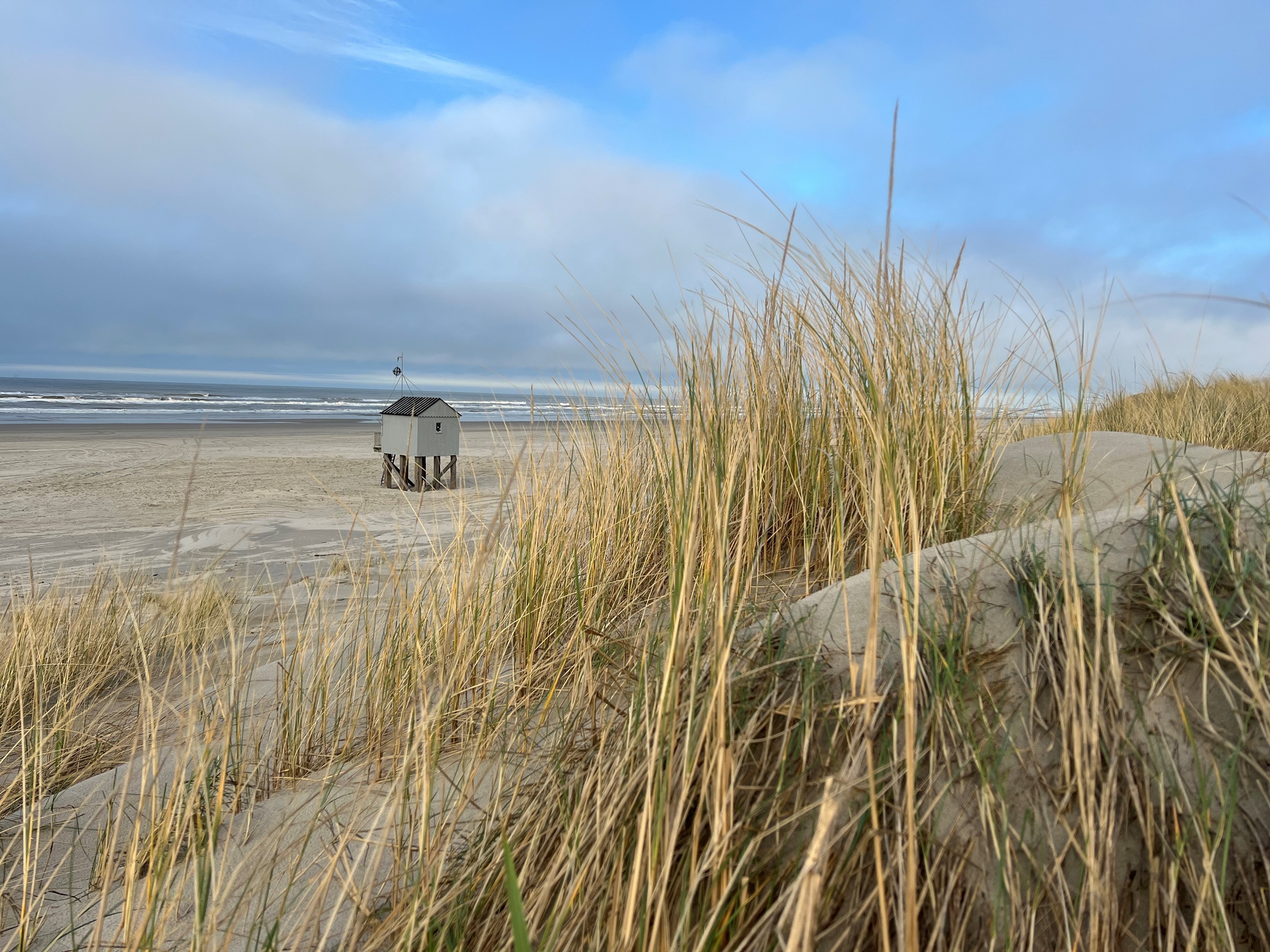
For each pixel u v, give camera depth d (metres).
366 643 2.53
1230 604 1.23
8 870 1.91
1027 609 1.34
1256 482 1.74
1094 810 1.09
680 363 2.43
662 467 2.73
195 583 4.45
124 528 8.62
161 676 3.45
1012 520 2.12
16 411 36.12
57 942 1.59
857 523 2.36
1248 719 1.14
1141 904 1.05
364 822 1.71
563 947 1.09
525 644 2.44
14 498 10.90
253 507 9.91
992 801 1.10
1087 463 2.84
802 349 2.75
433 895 1.19
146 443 21.03
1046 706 1.23
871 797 0.94
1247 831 1.06
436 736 1.59
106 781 2.35
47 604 4.12
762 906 1.06
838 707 1.25
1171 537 1.41
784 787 1.18
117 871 1.83
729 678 1.26
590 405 3.20
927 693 1.24
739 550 1.40
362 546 7.17
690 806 1.19
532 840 1.26
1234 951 0.99
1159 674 1.22
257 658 3.31
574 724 1.62
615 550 2.73
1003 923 1.02
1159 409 5.27
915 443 2.33
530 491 3.00
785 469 2.53
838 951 1.03
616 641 1.78
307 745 2.24
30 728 2.44
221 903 1.33
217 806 1.54
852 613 1.47
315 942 1.36
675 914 1.09
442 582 2.73
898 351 2.50
